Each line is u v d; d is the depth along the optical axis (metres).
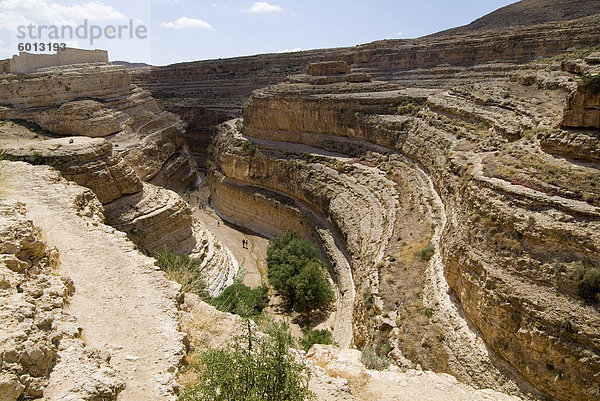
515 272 16.55
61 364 8.43
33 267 12.05
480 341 17.45
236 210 52.34
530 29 59.81
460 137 31.45
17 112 49.41
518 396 15.28
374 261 27.16
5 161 26.75
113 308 11.89
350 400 10.29
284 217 46.47
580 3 76.31
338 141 47.47
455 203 23.98
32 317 9.02
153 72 116.94
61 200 20.80
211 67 109.00
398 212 31.19
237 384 8.38
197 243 36.06
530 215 17.09
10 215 13.98
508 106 30.81
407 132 39.06
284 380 8.63
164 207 34.97
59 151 32.97
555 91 29.27
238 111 82.00
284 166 47.81
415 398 11.58
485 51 63.03
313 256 36.19
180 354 10.16
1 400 6.86
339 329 26.97
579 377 13.91
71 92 54.78
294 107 51.31
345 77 53.69
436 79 65.38
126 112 59.31
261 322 12.84
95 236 17.05
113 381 8.47
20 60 60.78
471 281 18.19
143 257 15.54
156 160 56.16
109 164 34.38
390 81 70.81
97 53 70.75
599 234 15.27
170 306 12.30
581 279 14.89
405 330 20.06
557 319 14.54
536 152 21.72
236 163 52.94
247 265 40.03
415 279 23.36
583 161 19.42
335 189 40.66
